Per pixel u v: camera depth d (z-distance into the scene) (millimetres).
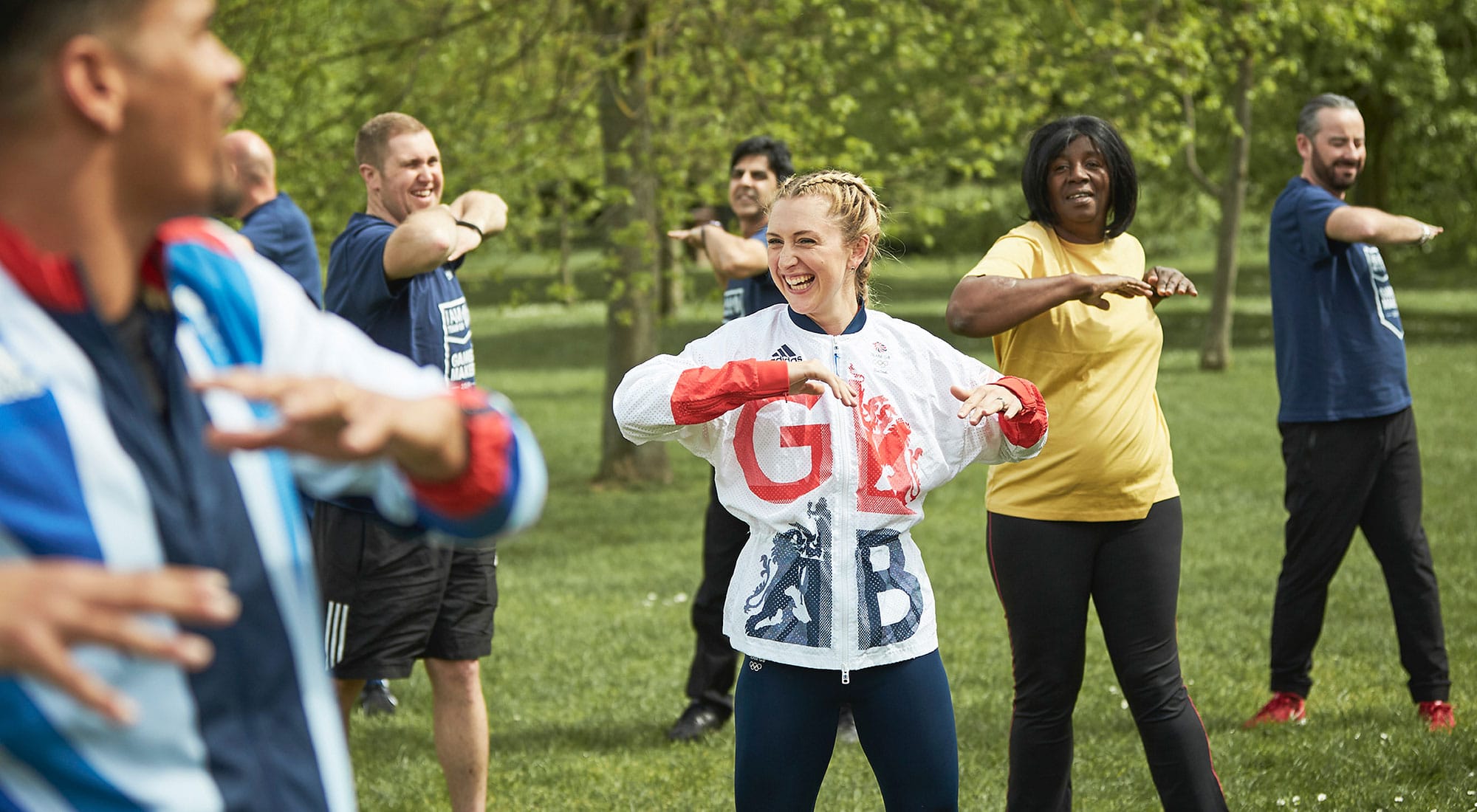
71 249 1083
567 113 9992
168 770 1104
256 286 1279
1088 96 11141
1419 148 19922
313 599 1270
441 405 1176
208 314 1228
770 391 2490
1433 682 4734
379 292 3600
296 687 1222
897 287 32781
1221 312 18297
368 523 3486
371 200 4004
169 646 892
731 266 4785
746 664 2672
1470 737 4504
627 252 10742
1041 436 2684
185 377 1175
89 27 1039
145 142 1080
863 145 9117
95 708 882
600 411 16484
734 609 2666
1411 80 17859
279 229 4445
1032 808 3252
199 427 1172
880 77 11539
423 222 3514
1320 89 18391
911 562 2658
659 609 7074
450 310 3818
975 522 9484
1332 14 12867
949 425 2697
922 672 2631
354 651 3521
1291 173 20047
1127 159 3275
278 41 10312
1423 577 4727
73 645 878
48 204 1066
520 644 6344
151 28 1064
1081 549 3160
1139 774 4363
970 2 10336
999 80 10367
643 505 10625
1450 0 18469
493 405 1265
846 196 2711
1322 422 4676
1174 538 3217
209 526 1146
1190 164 18047
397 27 11367
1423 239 4430
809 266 2670
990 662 5770
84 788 1070
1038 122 10867
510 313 30844
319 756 1230
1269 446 12266
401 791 4414
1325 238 4578
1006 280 3053
